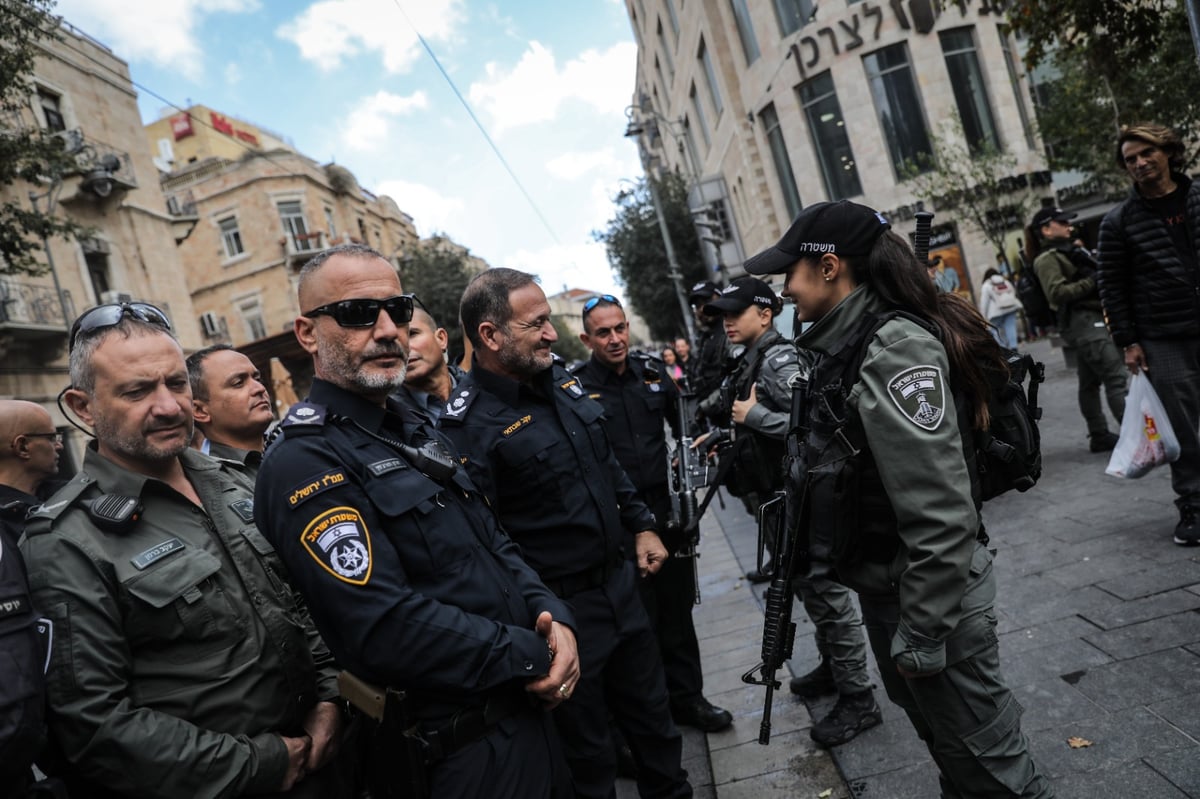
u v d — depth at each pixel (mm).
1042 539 4137
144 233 19562
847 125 17625
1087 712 2510
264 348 22125
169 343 1852
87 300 17156
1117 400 5371
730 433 3971
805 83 18062
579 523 2488
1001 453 1757
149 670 1666
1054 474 5344
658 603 3314
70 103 17641
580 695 2414
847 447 1747
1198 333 3443
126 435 1742
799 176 18422
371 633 1543
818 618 2920
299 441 1664
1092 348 5363
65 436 15734
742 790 2717
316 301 1776
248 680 1748
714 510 8562
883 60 17516
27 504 2213
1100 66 7543
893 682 1940
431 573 1694
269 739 1710
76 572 1598
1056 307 5527
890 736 2787
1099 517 4234
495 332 2537
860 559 1810
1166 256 3480
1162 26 7168
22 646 1409
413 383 3207
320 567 1562
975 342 1720
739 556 6102
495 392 2596
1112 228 3652
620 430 3375
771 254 1878
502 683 1652
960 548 1582
